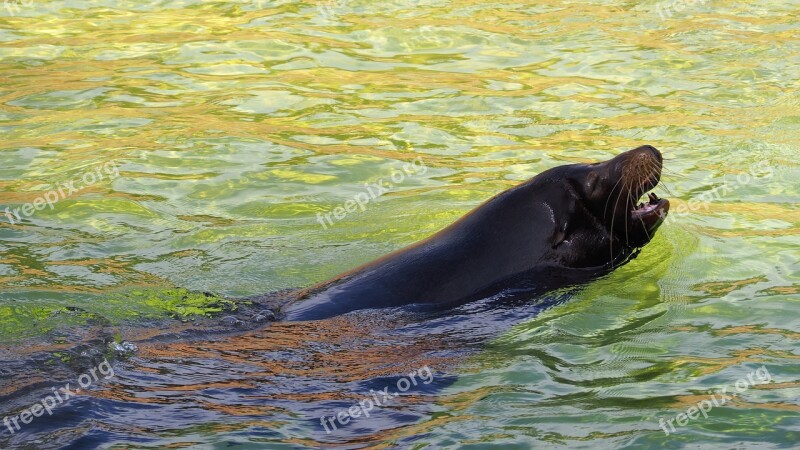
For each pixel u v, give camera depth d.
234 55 37.84
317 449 13.79
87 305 19.27
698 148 29.14
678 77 34.97
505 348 17.55
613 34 39.47
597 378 16.38
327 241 23.44
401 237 23.53
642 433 14.39
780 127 30.45
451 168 28.27
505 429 14.52
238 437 14.03
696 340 17.91
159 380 15.68
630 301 19.62
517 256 19.89
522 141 30.17
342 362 16.70
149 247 23.06
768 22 40.38
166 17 42.22
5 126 31.05
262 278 21.31
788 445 14.02
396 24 41.03
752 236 23.20
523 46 38.59
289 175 27.73
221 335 17.69
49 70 36.28
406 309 18.84
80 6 43.59
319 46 38.78
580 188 20.45
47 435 13.80
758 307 19.36
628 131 30.56
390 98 33.84
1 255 22.31
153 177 27.44
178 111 32.56
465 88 34.62
